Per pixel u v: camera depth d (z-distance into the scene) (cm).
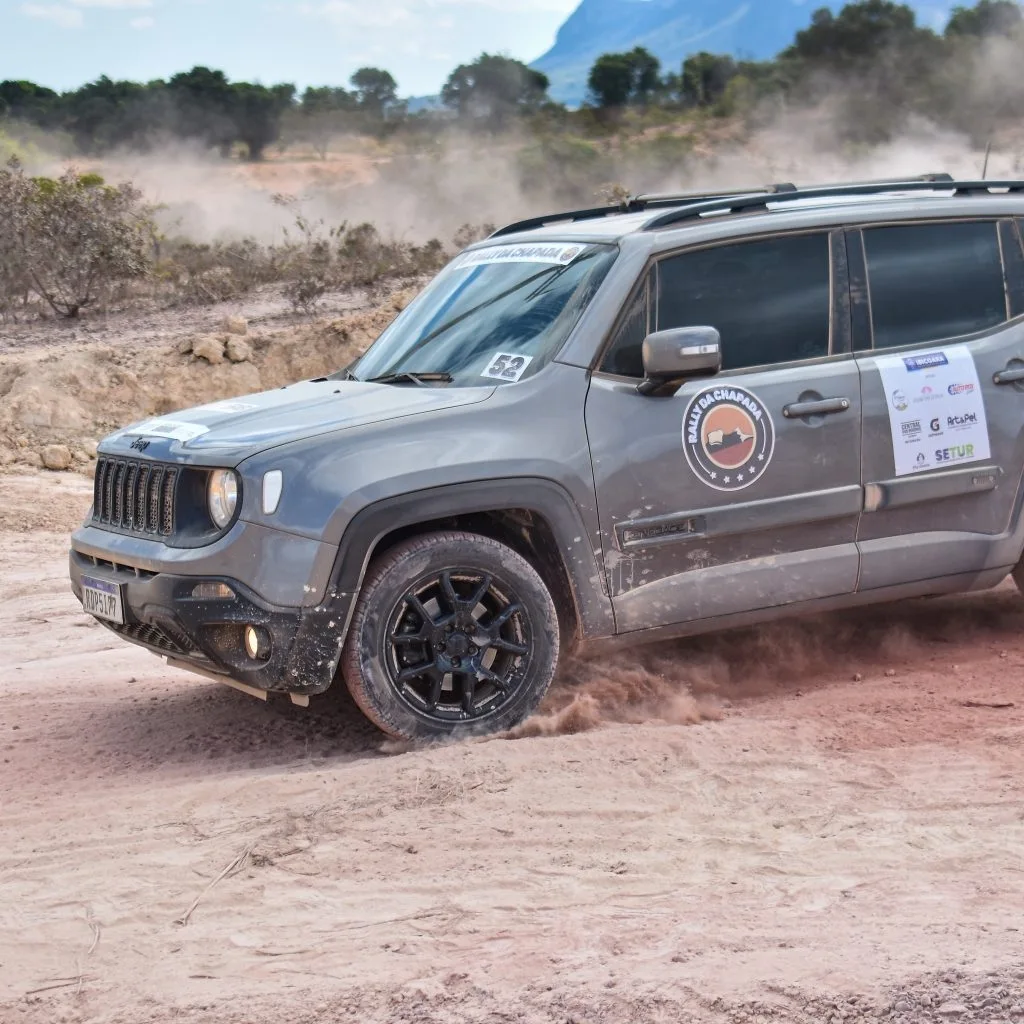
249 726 575
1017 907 343
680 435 541
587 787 448
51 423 1630
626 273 549
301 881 389
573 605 539
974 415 592
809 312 574
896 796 430
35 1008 327
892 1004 297
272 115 10856
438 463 502
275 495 489
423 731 509
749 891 366
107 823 447
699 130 8244
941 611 684
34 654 824
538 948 337
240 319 1850
